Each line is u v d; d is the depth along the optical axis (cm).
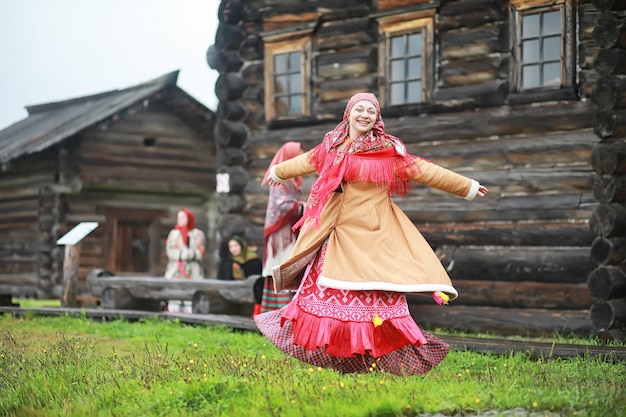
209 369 716
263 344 933
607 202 1072
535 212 1152
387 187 674
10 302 1545
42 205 2311
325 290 661
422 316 1205
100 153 2316
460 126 1236
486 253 1185
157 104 2417
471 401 583
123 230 2425
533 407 574
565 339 1069
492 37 1223
